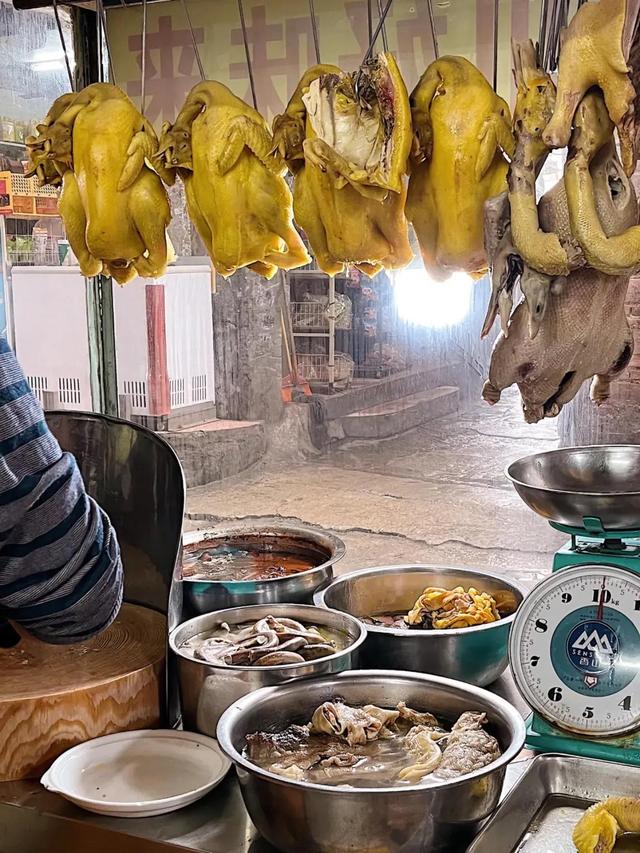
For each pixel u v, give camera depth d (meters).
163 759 1.35
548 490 1.24
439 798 1.08
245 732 1.27
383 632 1.44
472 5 1.49
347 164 1.20
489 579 1.64
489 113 1.19
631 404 1.67
